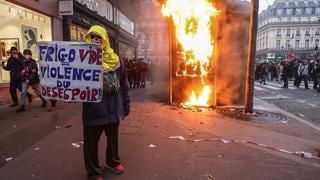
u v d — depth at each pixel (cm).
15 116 760
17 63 889
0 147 517
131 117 756
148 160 466
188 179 402
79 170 425
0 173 414
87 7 1747
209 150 515
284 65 1880
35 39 1244
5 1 1054
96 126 380
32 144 533
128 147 523
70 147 517
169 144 543
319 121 818
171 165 448
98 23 1998
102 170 424
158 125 677
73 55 365
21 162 452
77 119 725
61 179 397
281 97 1346
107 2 2302
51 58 371
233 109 902
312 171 437
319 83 1602
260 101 1164
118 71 396
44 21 1303
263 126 701
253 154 500
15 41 1136
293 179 409
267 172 429
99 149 510
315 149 539
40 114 785
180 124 691
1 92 1028
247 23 986
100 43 373
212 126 681
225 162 463
